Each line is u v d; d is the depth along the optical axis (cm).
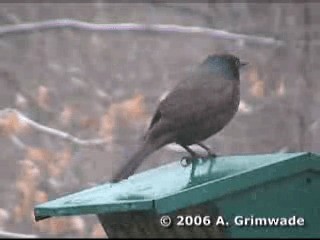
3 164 1427
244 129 1405
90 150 1370
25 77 1527
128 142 1333
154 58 1540
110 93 1504
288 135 1367
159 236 833
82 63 1543
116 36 1553
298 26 1387
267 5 1455
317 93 1376
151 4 1564
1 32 1343
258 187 805
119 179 859
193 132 888
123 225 852
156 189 827
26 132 1262
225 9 1501
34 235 1260
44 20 1602
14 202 1388
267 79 1379
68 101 1470
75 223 1227
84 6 1605
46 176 1263
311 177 814
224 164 858
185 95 887
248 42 1384
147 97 1495
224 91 894
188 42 1529
